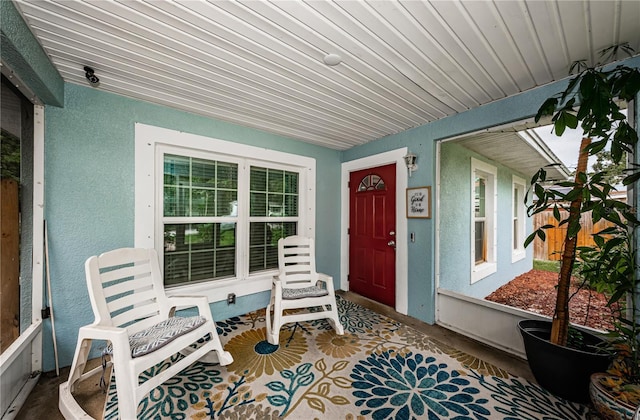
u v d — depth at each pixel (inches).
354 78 77.1
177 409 61.6
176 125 99.3
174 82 79.2
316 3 49.6
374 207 139.2
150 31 56.7
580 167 66.1
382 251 134.3
